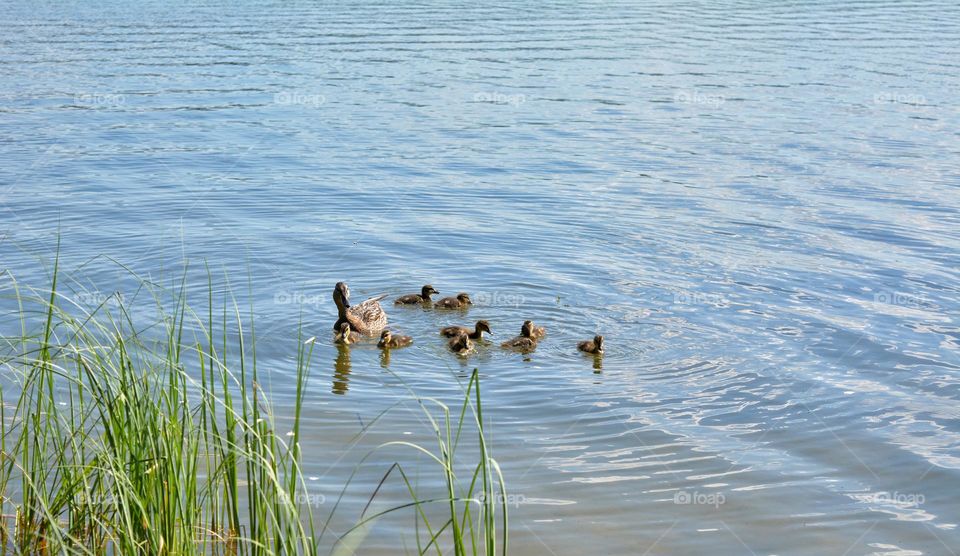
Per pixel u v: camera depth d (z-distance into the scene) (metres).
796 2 75.81
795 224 24.34
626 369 16.23
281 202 25.84
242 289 19.53
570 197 26.67
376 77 45.03
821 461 13.30
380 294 19.70
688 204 26.09
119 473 9.68
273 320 18.02
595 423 14.24
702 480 12.73
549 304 19.27
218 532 10.57
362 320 17.73
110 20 62.22
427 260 21.59
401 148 32.44
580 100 40.62
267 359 16.25
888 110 38.72
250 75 45.31
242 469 12.46
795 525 11.80
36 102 38.69
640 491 12.43
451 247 22.42
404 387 15.38
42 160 29.92
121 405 10.27
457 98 40.81
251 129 35.06
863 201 26.45
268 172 29.05
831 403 14.98
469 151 32.09
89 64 47.28
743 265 21.34
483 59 49.75
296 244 22.33
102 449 10.85
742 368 16.23
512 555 11.09
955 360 16.56
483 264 21.39
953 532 11.70
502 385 15.55
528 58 50.16
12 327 16.77
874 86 43.50
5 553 10.41
